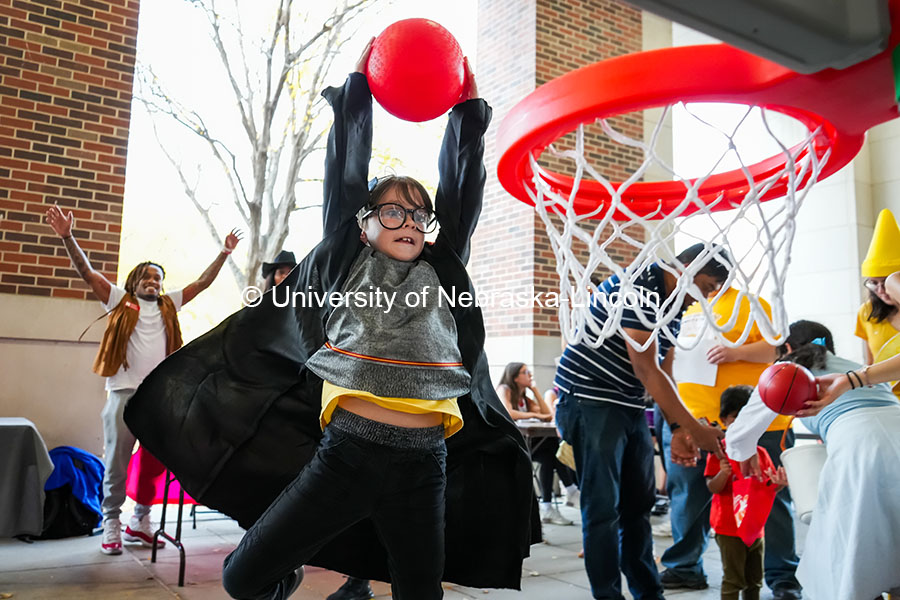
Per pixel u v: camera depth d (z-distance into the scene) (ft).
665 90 3.81
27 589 10.63
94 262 17.03
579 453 9.09
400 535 5.27
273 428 6.41
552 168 20.83
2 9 16.49
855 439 7.58
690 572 11.13
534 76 22.77
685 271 5.97
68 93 17.08
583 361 9.05
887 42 3.02
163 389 6.44
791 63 3.12
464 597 10.77
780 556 10.67
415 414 5.17
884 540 7.18
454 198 6.00
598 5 24.47
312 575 11.94
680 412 8.70
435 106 5.50
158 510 17.87
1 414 15.83
